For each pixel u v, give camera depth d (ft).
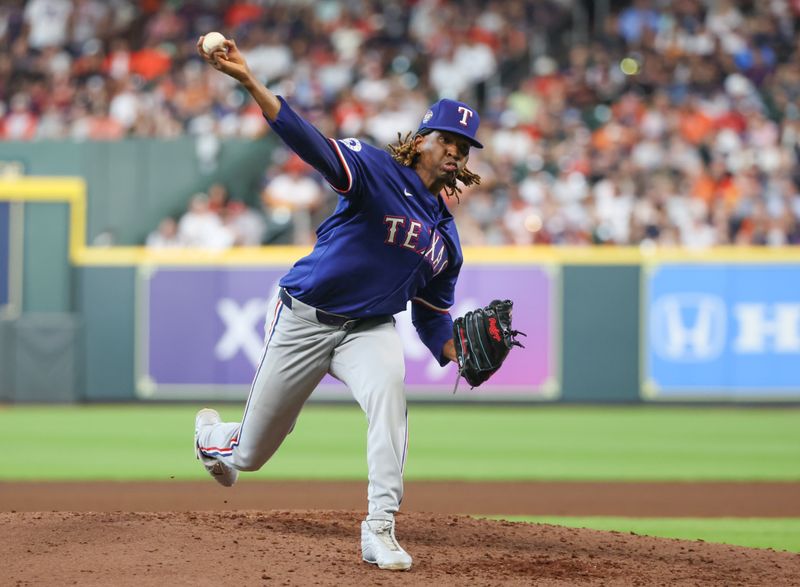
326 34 241.55
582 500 103.76
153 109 225.56
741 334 189.88
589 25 242.78
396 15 244.83
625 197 204.44
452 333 66.03
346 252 59.00
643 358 191.11
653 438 153.89
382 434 59.31
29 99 231.50
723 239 200.95
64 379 196.03
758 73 228.63
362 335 60.85
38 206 196.95
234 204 207.21
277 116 54.29
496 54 238.48
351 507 97.14
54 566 56.75
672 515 95.55
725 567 64.75
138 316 195.93
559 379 192.54
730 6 238.27
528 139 216.54
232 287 194.39
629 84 227.81
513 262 192.13
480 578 58.18
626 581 59.36
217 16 245.65
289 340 60.59
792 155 212.64
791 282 188.85
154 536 62.80
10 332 196.13
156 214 206.08
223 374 194.80
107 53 240.94
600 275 191.31
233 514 72.69
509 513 95.71
